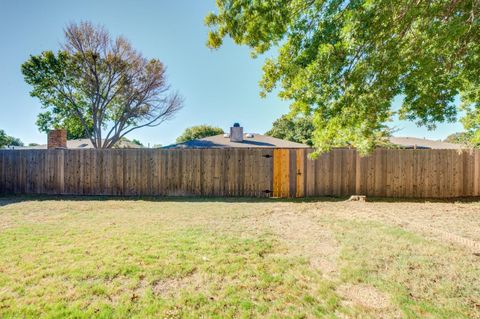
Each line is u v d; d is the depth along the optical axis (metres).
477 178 8.12
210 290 2.54
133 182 8.64
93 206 6.84
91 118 18.95
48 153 8.76
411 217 5.56
